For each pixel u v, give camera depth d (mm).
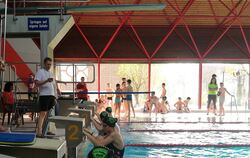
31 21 6734
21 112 7781
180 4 17188
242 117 14539
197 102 19578
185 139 8992
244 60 18156
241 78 19281
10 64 7371
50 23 6750
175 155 7137
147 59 17891
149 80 17891
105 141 4582
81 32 17641
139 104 20031
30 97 8719
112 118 4648
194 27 18250
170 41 18078
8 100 7656
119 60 17844
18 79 7965
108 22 17766
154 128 10906
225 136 9578
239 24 18078
